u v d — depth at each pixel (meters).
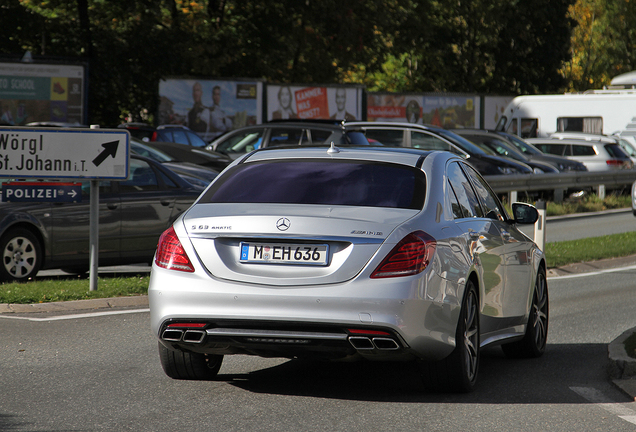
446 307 11.34
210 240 11.32
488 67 109.81
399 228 11.11
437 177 12.56
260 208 11.49
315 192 12.01
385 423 10.68
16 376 13.08
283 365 14.24
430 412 11.27
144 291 21.06
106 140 20.52
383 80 116.44
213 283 11.13
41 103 69.44
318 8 84.56
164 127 61.44
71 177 20.48
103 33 79.94
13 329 16.83
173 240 11.56
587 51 145.25
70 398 11.77
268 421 10.69
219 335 11.18
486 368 14.51
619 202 55.47
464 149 48.44
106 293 20.41
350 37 85.50
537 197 53.03
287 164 12.91
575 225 43.62
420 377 12.73
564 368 14.52
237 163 13.31
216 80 78.06
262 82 78.88
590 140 63.09
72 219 23.19
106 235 23.78
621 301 22.45
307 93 80.62
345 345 10.91
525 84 108.38
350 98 82.75
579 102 75.69
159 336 11.62
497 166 48.78
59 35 79.12
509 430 10.48
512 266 14.30
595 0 145.38
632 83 75.25
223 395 12.05
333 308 10.80
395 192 11.98
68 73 69.88
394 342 10.84
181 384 12.70
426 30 96.06
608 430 10.57
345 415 11.03
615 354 13.90
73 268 25.98
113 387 12.45
